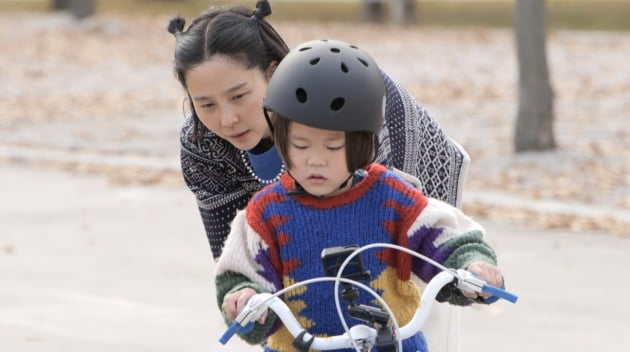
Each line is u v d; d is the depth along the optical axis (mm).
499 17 90875
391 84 10672
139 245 24297
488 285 8031
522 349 17047
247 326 8148
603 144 35156
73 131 41531
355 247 8148
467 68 59000
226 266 8641
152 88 54094
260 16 9477
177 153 36375
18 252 23828
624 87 49844
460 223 8750
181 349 17375
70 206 28609
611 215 25641
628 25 82938
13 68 62156
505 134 38188
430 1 102250
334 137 8125
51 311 19500
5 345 17672
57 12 96438
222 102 9312
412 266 8773
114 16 92812
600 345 17172
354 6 100688
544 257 22344
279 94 8148
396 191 8633
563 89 49625
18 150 37062
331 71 8016
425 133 10719
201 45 9227
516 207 26594
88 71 60906
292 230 8555
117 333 18219
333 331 8547
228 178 10281
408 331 7973
